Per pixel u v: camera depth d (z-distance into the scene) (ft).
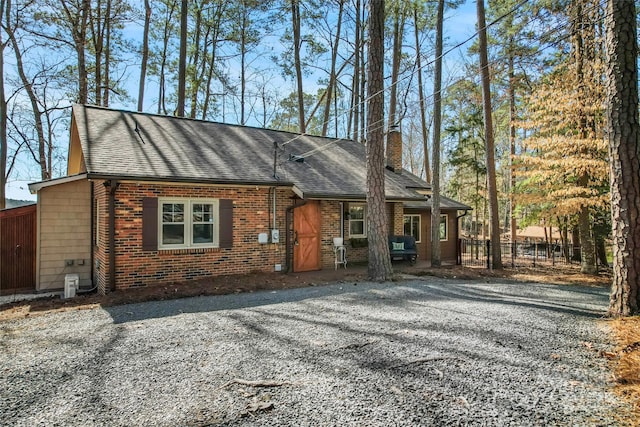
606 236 41.32
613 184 18.79
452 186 83.97
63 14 51.93
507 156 63.21
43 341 15.80
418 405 9.73
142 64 60.29
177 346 14.67
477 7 40.04
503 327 16.76
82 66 52.95
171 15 65.46
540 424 8.77
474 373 11.73
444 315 19.06
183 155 32.04
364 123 72.23
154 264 28.14
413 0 56.85
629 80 18.19
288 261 34.76
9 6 48.75
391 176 49.01
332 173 39.70
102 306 22.41
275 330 16.63
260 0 60.03
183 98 53.42
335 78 72.28
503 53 51.39
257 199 33.14
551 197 38.29
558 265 47.09
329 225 38.75
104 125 33.09
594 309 20.34
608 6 18.76
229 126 43.16
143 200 27.68
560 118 37.29
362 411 9.45
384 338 15.25
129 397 10.48
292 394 10.45
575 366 12.25
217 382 11.32
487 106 41.01
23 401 10.37
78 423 9.17
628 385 10.70
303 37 66.80
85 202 32.65
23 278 31.35
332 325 17.34
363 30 69.36
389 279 31.55
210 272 30.71
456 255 52.90
